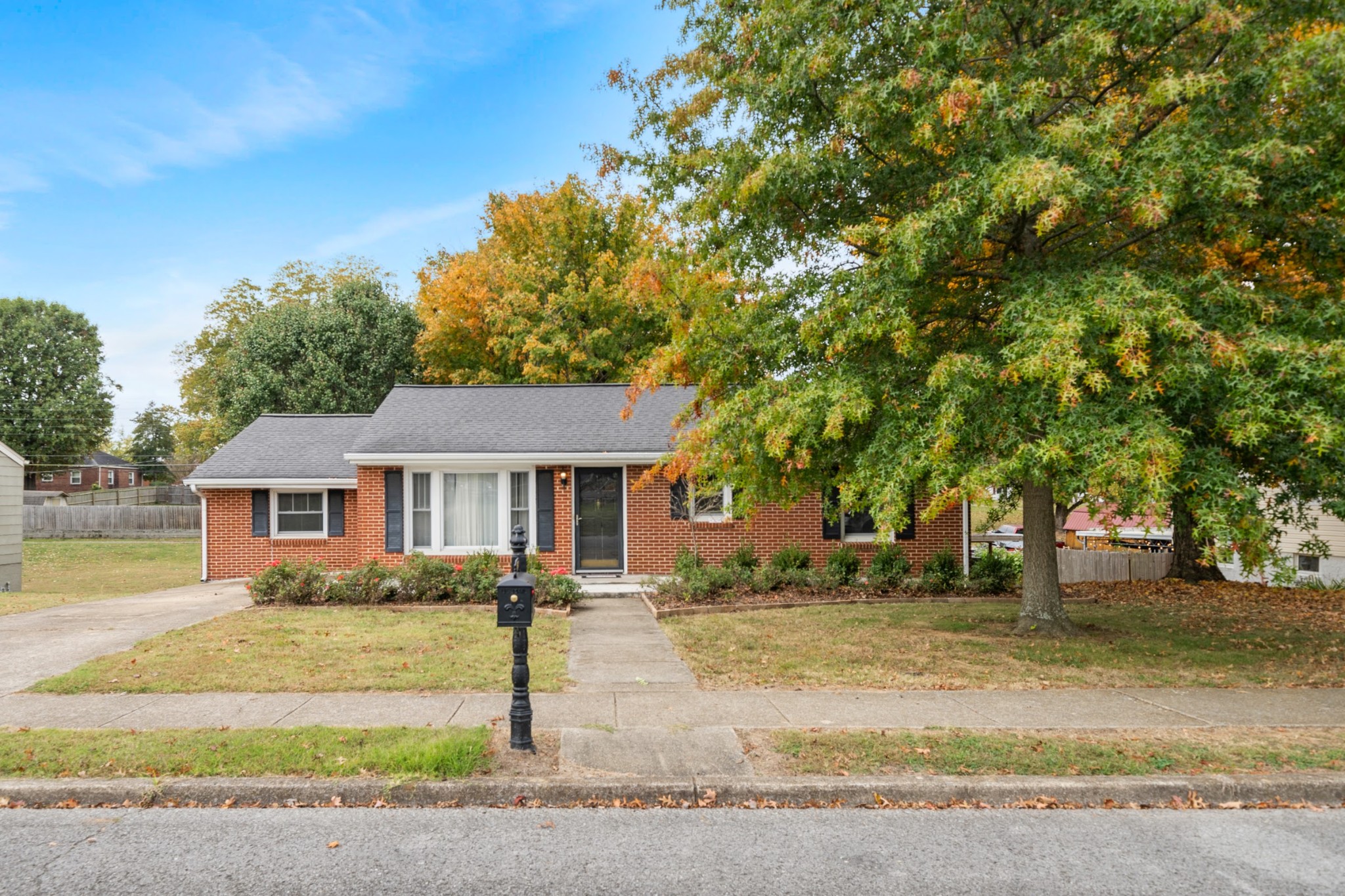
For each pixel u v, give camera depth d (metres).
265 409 29.95
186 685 7.38
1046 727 6.21
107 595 17.89
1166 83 6.71
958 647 9.40
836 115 8.40
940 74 7.33
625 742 5.80
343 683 7.46
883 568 14.48
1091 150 7.05
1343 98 6.72
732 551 16.42
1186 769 5.30
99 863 4.10
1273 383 6.32
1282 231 7.95
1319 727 6.27
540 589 12.28
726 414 8.64
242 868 4.05
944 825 4.66
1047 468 7.48
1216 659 8.88
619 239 28.58
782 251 9.63
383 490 16.19
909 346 7.56
